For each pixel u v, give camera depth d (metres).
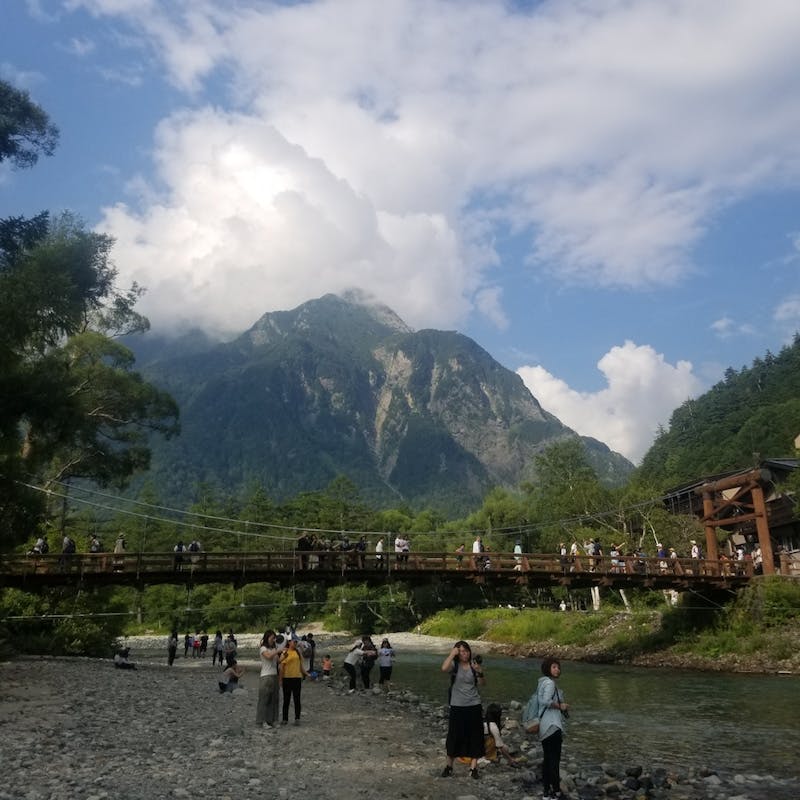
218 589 86.88
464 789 10.82
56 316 23.31
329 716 18.38
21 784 9.45
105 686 21.52
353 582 34.53
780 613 35.62
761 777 13.01
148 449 42.78
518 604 73.38
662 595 54.75
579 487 62.09
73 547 31.62
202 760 11.76
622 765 14.30
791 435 103.69
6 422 20.17
